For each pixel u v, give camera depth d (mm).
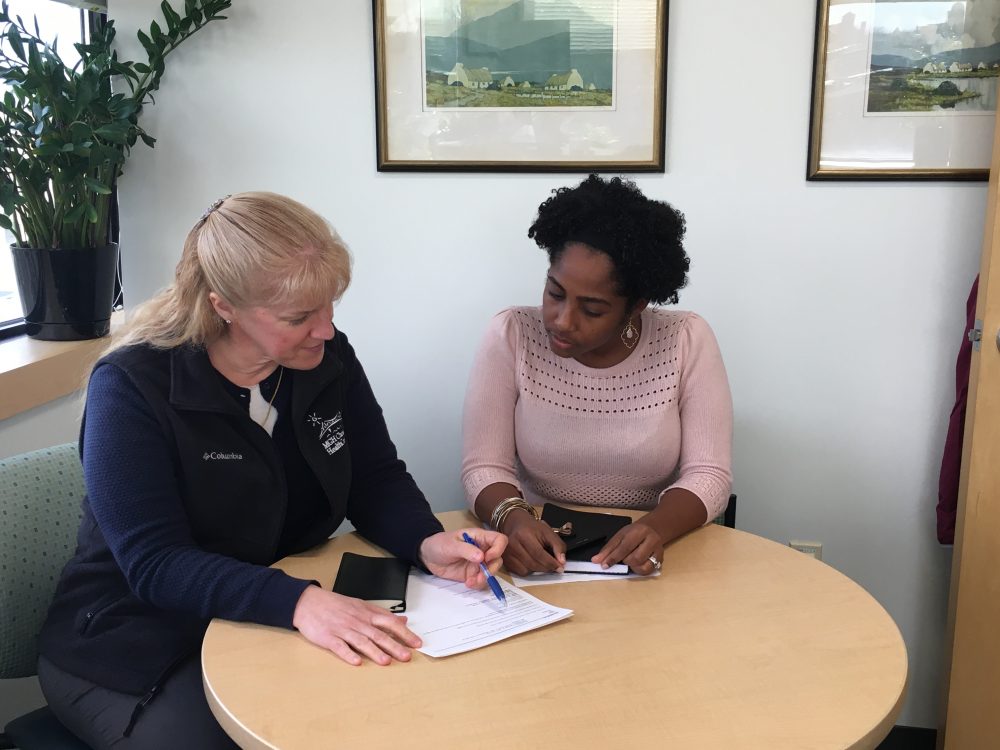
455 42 2039
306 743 980
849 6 1927
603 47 2012
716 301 2096
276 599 1227
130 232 2213
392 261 2162
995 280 1769
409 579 1405
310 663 1146
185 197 2180
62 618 1426
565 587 1369
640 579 1394
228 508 1395
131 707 1339
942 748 2004
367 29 2061
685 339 1714
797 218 2037
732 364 2121
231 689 1086
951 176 1963
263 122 2127
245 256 1263
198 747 1303
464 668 1135
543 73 2037
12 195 1854
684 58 2004
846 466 2141
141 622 1377
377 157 2102
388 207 2137
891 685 1095
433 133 2086
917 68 1938
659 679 1108
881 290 2045
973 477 1847
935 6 1910
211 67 2109
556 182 2082
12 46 1812
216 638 1210
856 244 2033
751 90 1996
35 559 1488
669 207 1637
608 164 2051
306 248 1286
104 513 1298
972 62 1922
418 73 2059
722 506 1625
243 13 2080
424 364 2209
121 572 1395
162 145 2156
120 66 2010
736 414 2148
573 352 1636
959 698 1929
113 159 1966
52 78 1828
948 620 1985
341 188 2141
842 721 1021
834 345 2084
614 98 2031
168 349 1374
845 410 2113
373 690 1085
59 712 1394
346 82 2090
